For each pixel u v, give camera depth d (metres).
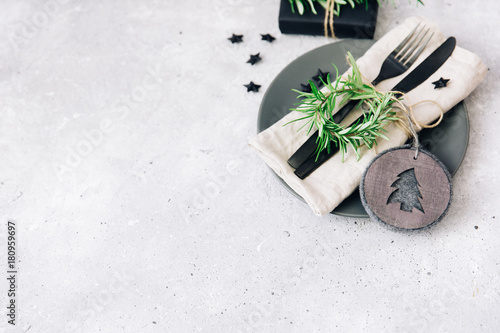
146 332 0.64
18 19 0.81
